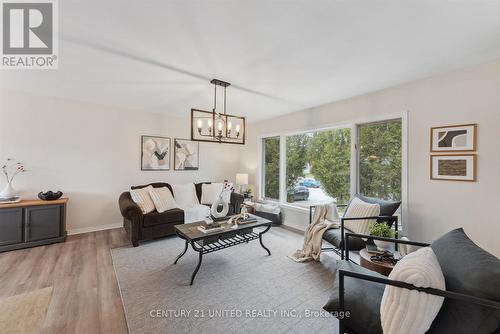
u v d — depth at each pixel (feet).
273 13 4.86
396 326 3.15
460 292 3.09
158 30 5.51
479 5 4.52
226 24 5.26
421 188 8.42
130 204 10.52
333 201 12.13
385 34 5.61
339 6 4.62
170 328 5.13
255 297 6.37
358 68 7.59
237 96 10.72
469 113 7.35
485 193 7.04
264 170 16.74
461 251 3.71
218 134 9.05
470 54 6.59
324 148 12.66
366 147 10.50
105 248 9.89
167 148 14.84
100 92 10.34
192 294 6.48
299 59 6.97
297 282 7.19
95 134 12.30
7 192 9.77
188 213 12.00
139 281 7.16
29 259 8.59
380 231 6.68
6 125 10.12
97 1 4.50
